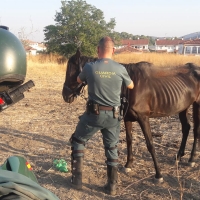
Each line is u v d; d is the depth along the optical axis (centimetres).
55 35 3634
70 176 470
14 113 847
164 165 512
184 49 7062
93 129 398
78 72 460
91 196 411
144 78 455
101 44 388
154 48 10312
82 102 1018
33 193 156
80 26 3612
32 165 504
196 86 508
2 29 185
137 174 479
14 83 187
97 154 555
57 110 898
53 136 656
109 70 376
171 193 421
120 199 406
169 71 495
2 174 172
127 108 445
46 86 1380
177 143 610
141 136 652
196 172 488
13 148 585
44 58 2917
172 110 478
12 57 175
